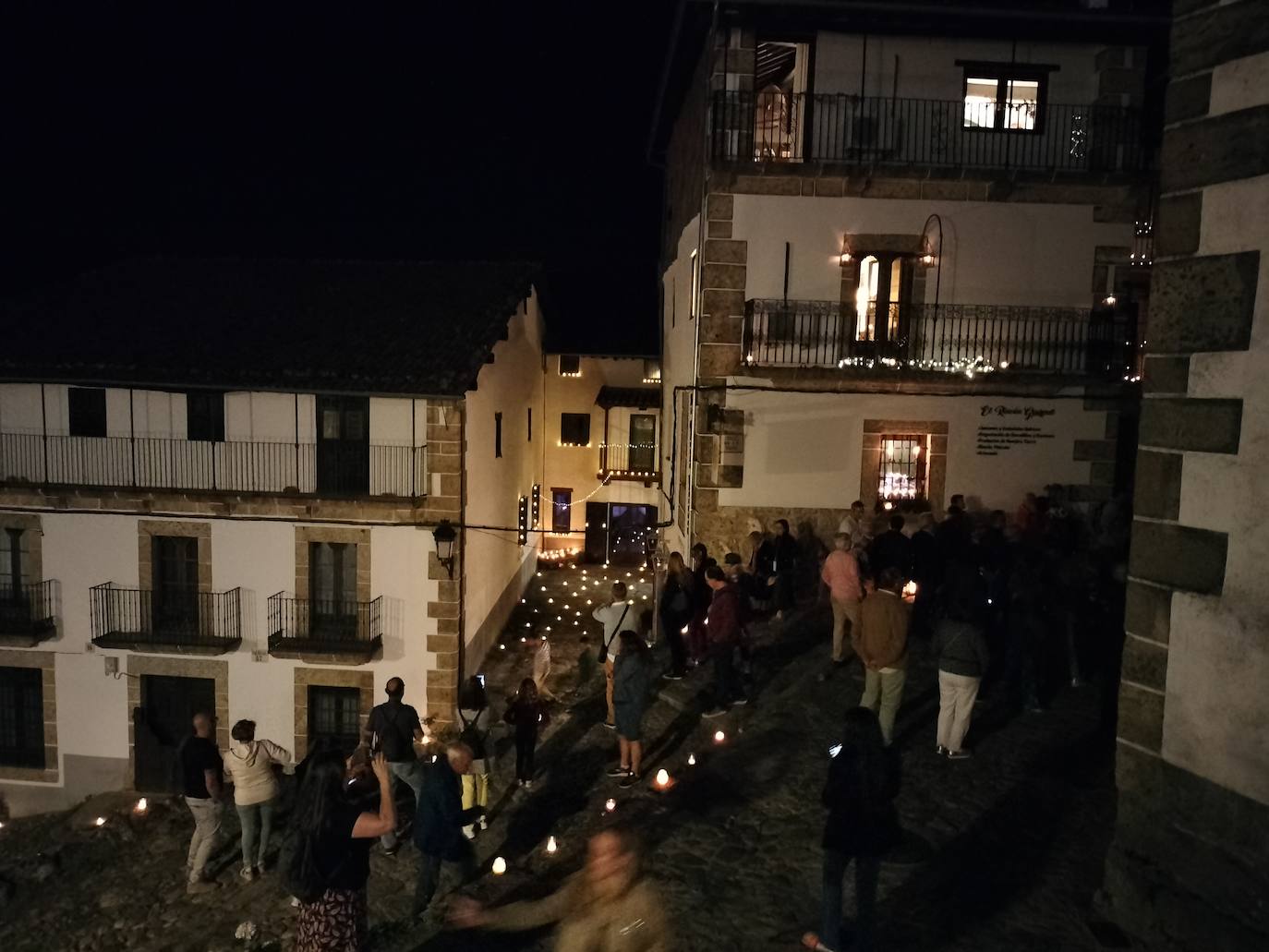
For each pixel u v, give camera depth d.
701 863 8.40
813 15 15.11
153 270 21.66
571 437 29.48
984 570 12.30
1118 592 9.77
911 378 15.89
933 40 15.62
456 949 7.44
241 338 17.75
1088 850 7.82
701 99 17.12
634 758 10.60
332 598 16.69
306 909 5.37
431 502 16.36
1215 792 5.59
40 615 16.58
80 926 11.14
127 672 16.64
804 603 16.00
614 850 8.89
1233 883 5.46
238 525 16.42
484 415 18.78
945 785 9.16
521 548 24.50
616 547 29.42
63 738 16.80
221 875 11.78
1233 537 5.47
